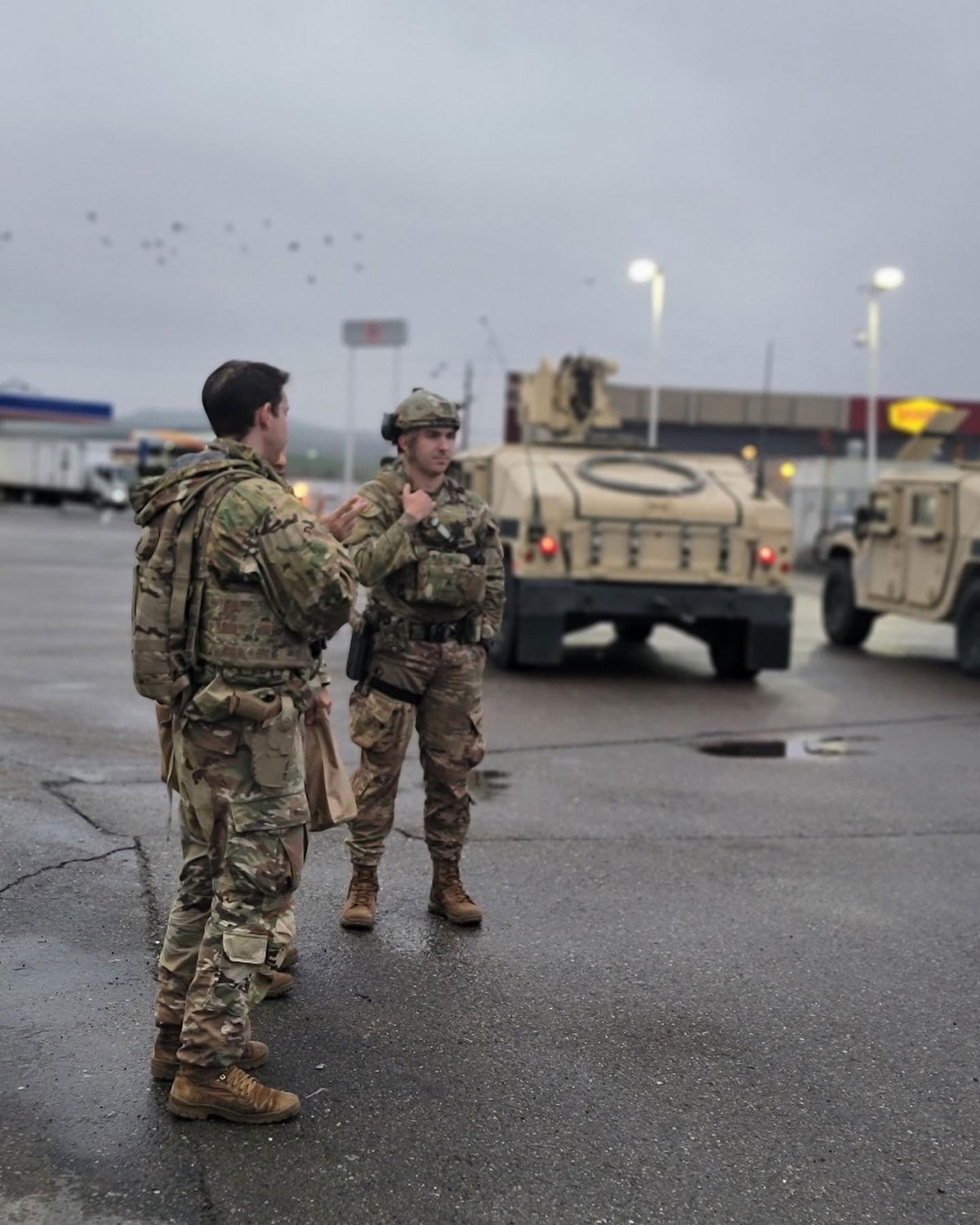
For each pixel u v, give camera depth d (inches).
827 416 2084.2
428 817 196.7
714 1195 124.6
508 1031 159.2
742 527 461.7
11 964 169.5
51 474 2142.0
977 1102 146.5
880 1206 124.1
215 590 131.4
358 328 1847.9
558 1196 123.0
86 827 231.5
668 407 2066.9
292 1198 120.1
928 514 537.6
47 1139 127.7
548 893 212.2
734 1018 165.9
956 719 401.4
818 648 601.9
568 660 520.7
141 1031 152.1
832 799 288.4
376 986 171.2
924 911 211.5
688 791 290.7
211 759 132.9
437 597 185.9
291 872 135.6
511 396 1932.8
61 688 385.4
